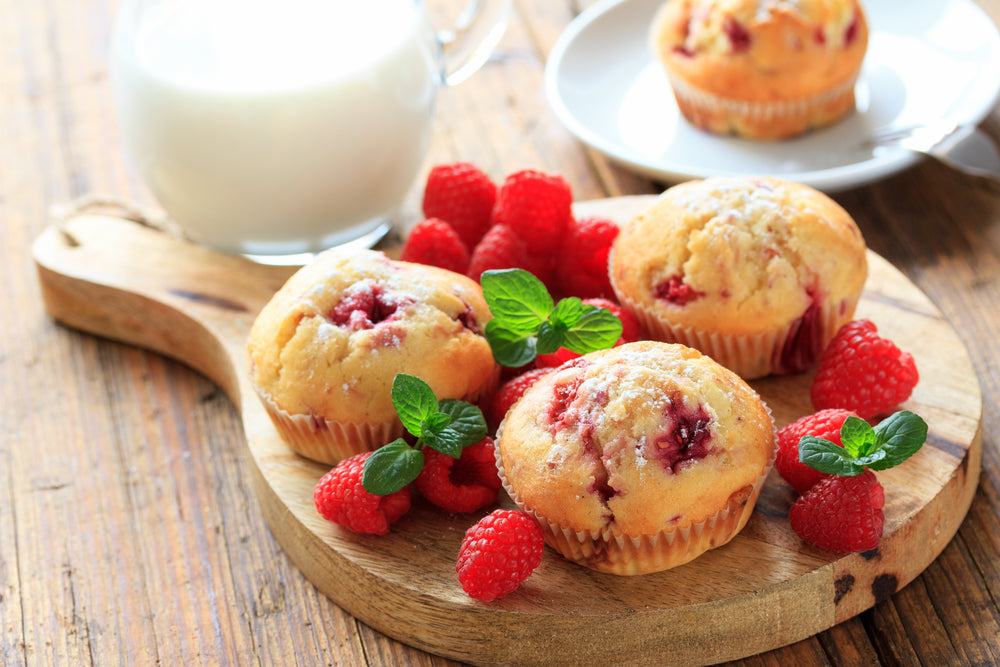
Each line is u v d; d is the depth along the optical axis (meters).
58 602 0.67
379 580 0.65
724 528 0.64
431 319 0.67
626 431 0.63
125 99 0.73
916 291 0.72
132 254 0.77
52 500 0.70
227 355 0.72
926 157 0.76
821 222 0.69
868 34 0.80
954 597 0.65
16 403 0.73
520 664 0.64
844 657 0.64
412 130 0.75
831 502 0.64
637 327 0.70
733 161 0.80
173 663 0.65
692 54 0.80
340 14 0.74
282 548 0.68
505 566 0.63
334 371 0.67
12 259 0.79
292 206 0.74
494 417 0.68
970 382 0.69
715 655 0.64
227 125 0.72
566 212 0.73
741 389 0.65
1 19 0.92
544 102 0.85
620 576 0.64
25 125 0.86
